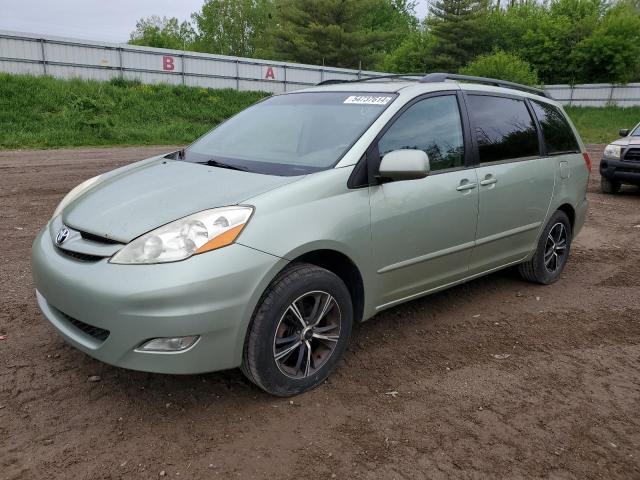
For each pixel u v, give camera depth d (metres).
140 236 2.70
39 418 2.77
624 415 3.06
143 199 3.04
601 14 44.78
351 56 41.97
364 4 41.94
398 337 3.90
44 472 2.40
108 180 3.60
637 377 3.50
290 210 2.91
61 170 11.16
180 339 2.62
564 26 42.47
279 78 32.22
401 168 3.19
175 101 25.44
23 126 17.64
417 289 3.77
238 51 66.94
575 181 5.20
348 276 3.34
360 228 3.20
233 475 2.44
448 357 3.65
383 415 2.94
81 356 3.39
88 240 2.87
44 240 3.17
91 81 24.69
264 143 3.76
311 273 2.97
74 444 2.59
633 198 10.60
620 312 4.58
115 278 2.60
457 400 3.13
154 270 2.57
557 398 3.21
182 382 3.16
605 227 7.94
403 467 2.54
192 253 2.62
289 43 41.91
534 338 4.01
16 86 20.66
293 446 2.65
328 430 2.79
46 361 3.32
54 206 7.61
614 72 39.56
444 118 3.93
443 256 3.84
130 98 23.88
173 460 2.52
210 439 2.68
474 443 2.74
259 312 2.81
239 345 2.76
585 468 2.60
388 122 3.51
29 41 24.39
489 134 4.27
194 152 3.99
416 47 46.41
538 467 2.59
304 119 3.83
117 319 2.57
